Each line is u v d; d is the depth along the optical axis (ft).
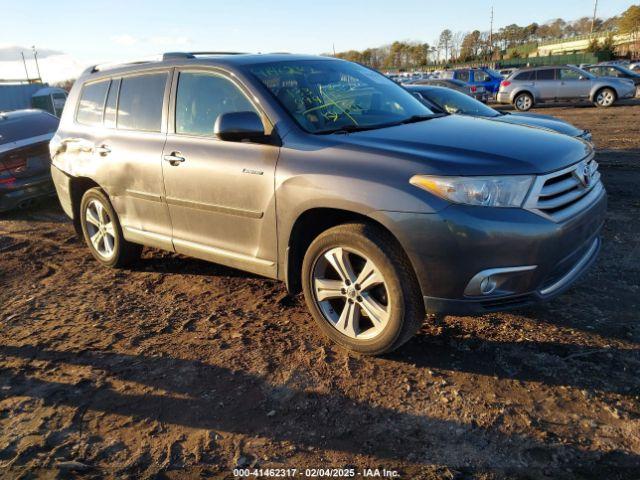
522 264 9.32
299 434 8.87
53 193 26.84
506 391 9.61
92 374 11.02
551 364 10.30
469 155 9.79
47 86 124.26
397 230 9.55
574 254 10.16
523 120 24.43
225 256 12.92
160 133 14.02
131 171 14.56
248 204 11.85
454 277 9.38
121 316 13.76
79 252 19.45
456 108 26.89
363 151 10.36
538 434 8.49
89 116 16.60
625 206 20.47
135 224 15.29
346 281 10.77
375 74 15.24
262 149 11.59
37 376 11.10
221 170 12.19
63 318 13.87
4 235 22.39
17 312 14.42
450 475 7.77
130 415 9.63
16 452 8.85
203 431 9.09
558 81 66.39
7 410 10.02
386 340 10.40
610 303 12.56
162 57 14.78
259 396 9.94
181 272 16.63
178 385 10.45
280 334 12.21
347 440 8.67
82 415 9.73
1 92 116.78
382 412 9.29
